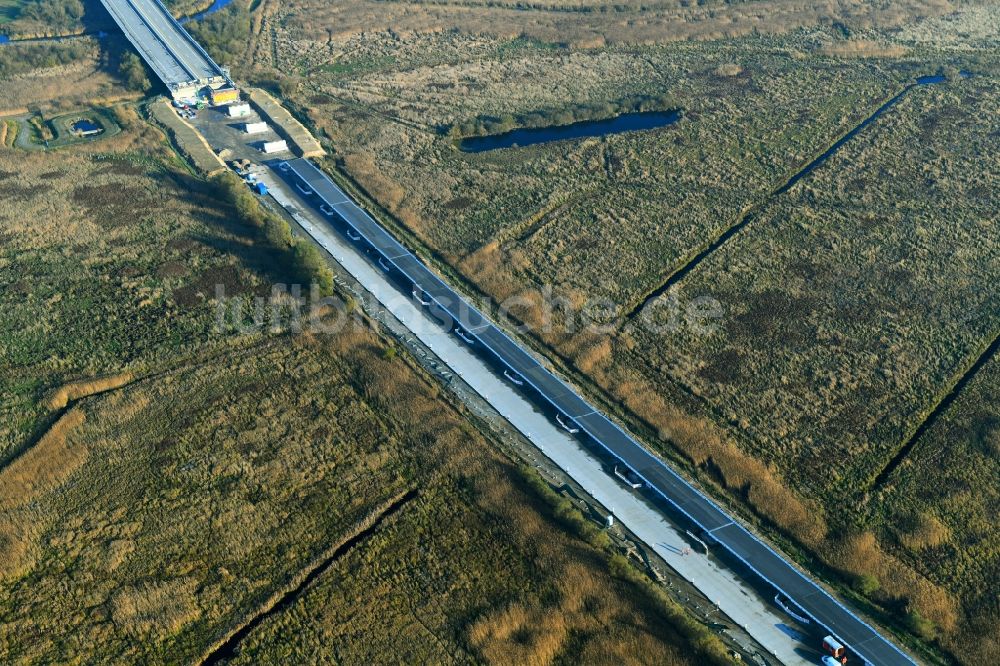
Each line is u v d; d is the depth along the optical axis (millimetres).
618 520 85188
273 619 75562
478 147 153875
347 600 77250
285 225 122188
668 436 94500
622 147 150625
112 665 72250
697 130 156500
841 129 157375
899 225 129250
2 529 83250
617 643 73312
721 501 87875
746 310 112312
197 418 95500
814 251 123375
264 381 100750
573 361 104375
